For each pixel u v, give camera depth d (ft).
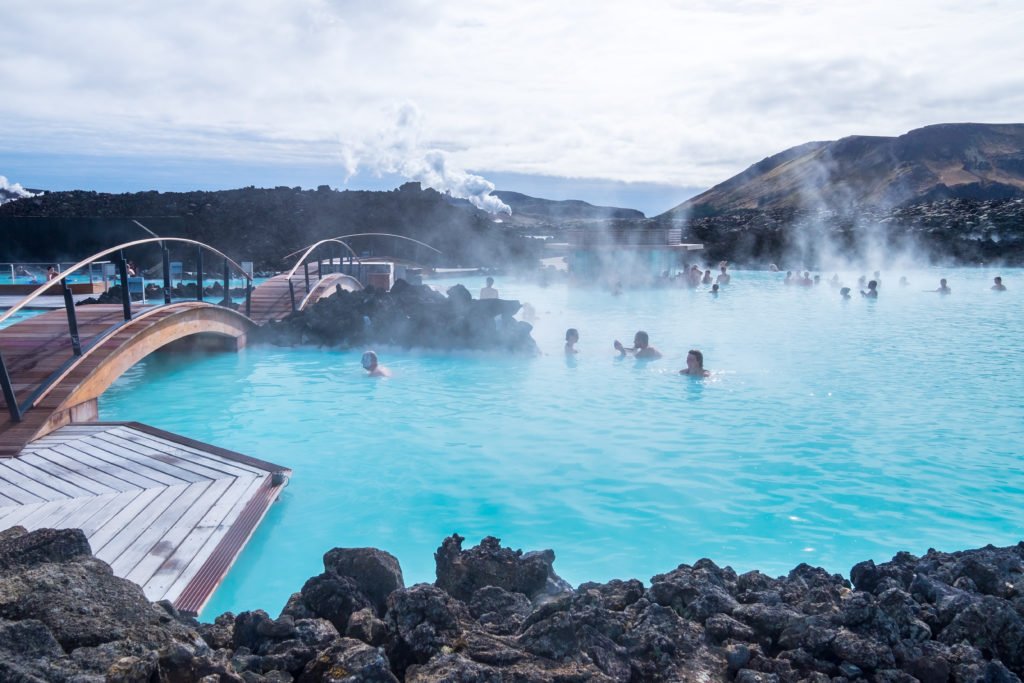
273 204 124.77
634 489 25.81
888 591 13.74
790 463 28.30
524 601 14.12
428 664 11.19
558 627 11.83
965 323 64.28
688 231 138.41
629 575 19.62
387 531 22.68
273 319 57.36
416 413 36.06
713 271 115.44
